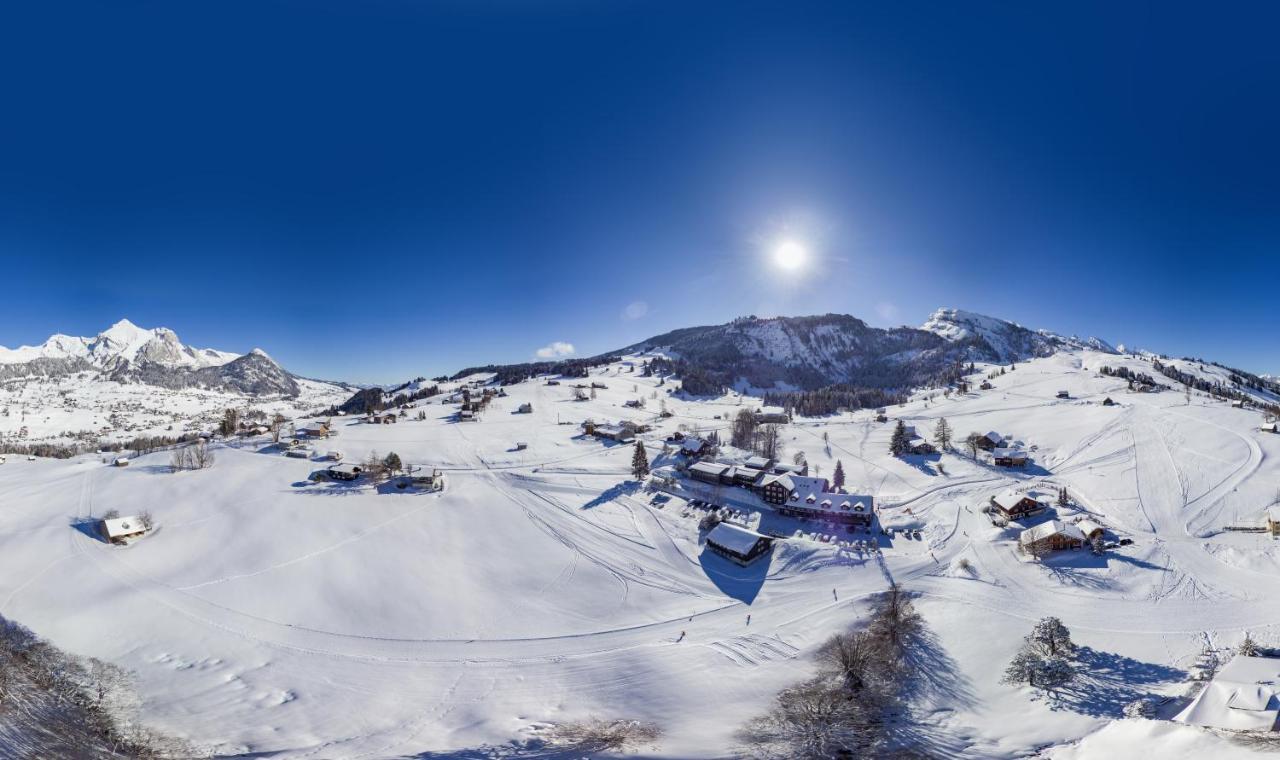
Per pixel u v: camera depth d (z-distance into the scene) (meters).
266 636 66.94
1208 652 56.16
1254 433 121.81
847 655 57.00
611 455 141.12
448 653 64.88
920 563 81.94
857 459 146.12
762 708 52.41
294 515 98.44
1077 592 71.06
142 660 61.09
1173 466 110.44
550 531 96.50
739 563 84.38
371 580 79.31
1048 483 113.69
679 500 109.62
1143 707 46.09
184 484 113.06
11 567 80.50
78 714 49.81
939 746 44.53
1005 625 64.12
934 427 171.12
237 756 45.31
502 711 53.69
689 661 62.12
